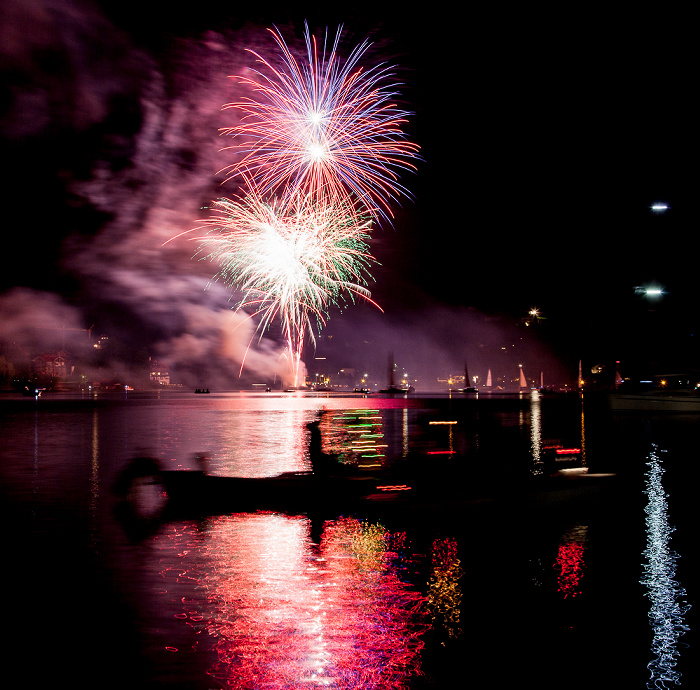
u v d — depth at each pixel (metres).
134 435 30.27
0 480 16.41
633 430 32.69
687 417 43.12
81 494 14.38
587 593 7.95
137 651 6.35
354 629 6.88
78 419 42.25
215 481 15.05
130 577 8.61
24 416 45.38
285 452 23.11
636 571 8.78
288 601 7.71
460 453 22.84
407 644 6.51
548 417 44.25
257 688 5.63
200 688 5.64
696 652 6.34
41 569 8.95
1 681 5.77
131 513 12.41
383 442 26.88
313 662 6.12
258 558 9.48
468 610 7.38
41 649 6.41
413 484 14.38
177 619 7.16
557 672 5.95
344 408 59.19
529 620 7.12
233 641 6.58
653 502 13.34
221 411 53.22
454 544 10.18
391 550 9.84
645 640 6.57
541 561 9.28
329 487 14.12
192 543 10.24
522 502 12.87
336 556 9.54
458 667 6.02
